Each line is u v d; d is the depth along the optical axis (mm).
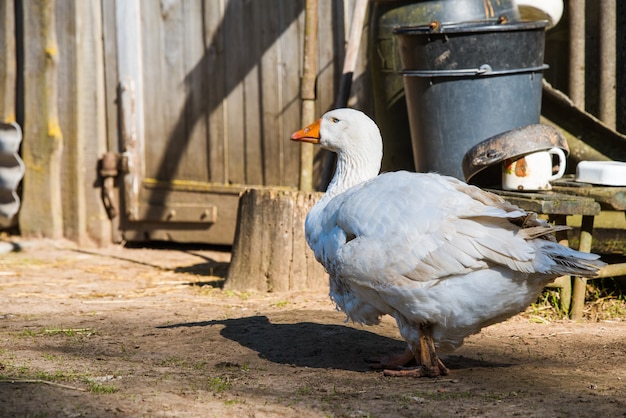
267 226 7195
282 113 8938
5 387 4094
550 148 6109
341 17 8484
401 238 4266
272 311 6398
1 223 10078
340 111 5078
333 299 4832
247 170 9211
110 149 9750
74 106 9672
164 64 9445
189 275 8250
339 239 4496
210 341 5391
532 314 6227
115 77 9633
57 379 4320
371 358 4992
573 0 7824
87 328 5836
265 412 3857
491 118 6645
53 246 9672
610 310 6359
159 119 9539
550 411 3850
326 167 7957
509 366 4840
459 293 4246
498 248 4121
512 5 7320
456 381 4449
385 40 7562
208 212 9336
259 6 8891
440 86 6688
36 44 9680
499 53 6531
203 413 3809
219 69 9195
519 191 6141
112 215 9750
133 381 4359
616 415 3783
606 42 7824
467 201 4340
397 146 7770
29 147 9812
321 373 4668
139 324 5957
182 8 9273
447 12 7188
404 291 4297
